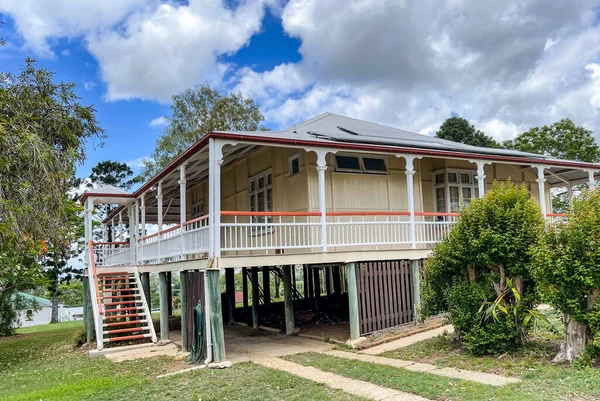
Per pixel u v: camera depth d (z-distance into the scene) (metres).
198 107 34.12
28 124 11.08
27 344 18.19
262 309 18.59
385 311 11.34
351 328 10.80
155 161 33.44
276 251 13.38
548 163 14.73
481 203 8.58
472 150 14.23
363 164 13.43
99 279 14.87
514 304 8.23
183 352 11.27
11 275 14.69
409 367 7.89
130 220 18.88
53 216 11.53
